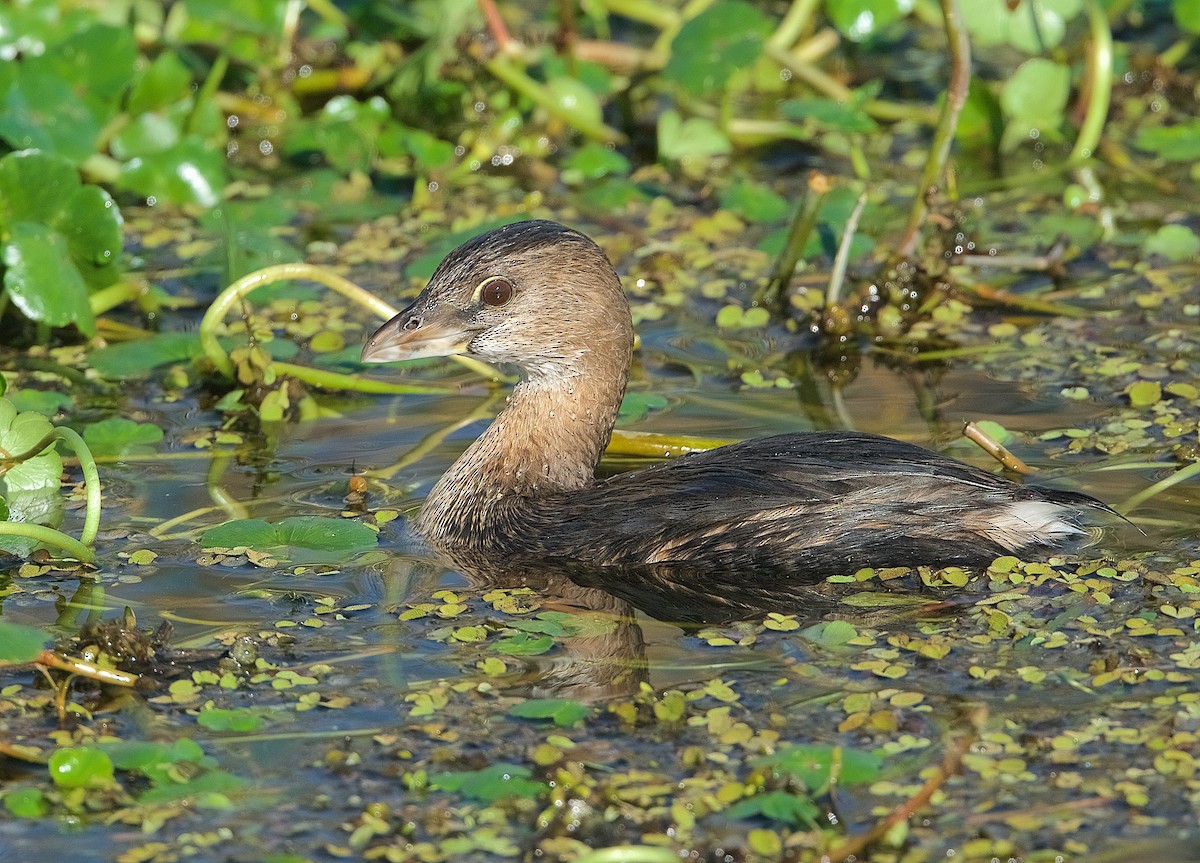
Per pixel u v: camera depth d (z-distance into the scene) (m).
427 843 7.89
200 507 11.53
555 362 11.56
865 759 8.34
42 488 11.66
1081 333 14.29
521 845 7.86
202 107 17.97
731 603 10.18
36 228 13.90
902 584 10.17
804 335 14.54
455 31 18.14
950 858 7.70
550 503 11.18
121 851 7.86
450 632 9.81
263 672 9.36
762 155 18.86
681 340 14.50
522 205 17.33
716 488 10.70
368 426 12.95
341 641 9.73
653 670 9.36
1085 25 20.86
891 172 18.14
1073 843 7.78
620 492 11.01
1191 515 10.96
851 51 21.06
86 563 10.65
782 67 20.31
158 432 12.70
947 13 14.22
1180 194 17.41
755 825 7.96
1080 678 9.12
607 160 18.05
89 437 12.58
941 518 10.46
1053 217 16.86
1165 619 9.69
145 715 8.95
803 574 10.36
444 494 11.41
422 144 17.64
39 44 17.97
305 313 15.00
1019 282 15.41
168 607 10.12
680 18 19.91
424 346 11.71
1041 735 8.59
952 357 14.01
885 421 12.73
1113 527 10.82
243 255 14.34
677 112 19.69
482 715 8.91
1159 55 19.91
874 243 16.00
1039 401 12.99
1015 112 17.91
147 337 14.22
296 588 10.39
